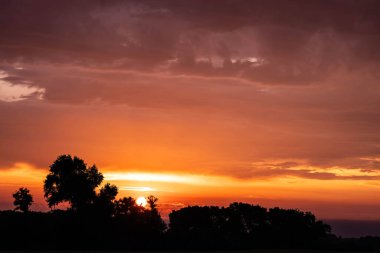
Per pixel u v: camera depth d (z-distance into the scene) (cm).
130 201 12650
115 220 12206
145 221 12362
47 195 12212
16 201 12294
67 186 12031
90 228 11719
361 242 13700
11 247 10731
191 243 12025
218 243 12169
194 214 13050
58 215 12138
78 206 12106
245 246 12331
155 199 12850
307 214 13450
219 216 13200
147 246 11500
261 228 13050
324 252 12175
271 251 11875
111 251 10894
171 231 12656
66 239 11350
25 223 11762
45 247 10869
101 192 12362
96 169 12431
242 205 13375
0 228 11431
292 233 12962
